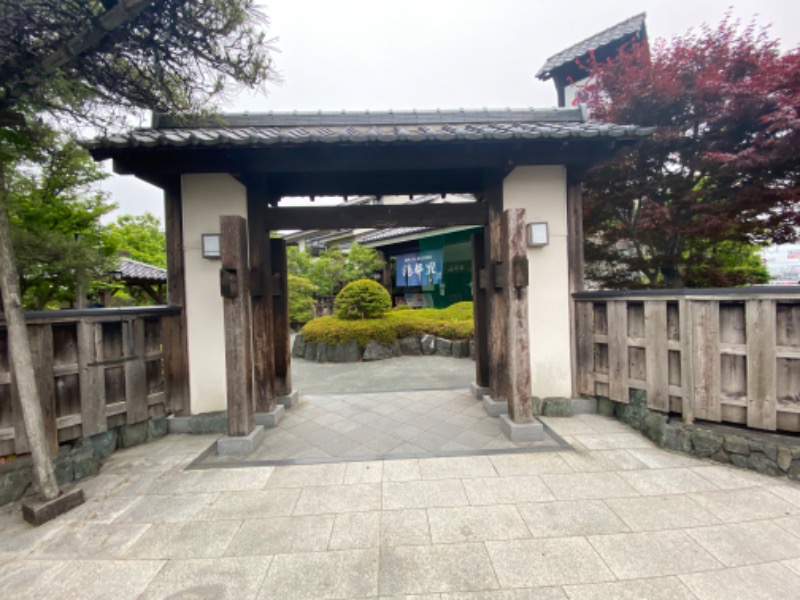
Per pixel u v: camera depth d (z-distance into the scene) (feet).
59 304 17.39
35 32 7.29
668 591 5.61
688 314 10.09
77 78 8.36
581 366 13.52
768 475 8.89
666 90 14.87
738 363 9.45
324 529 7.34
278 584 5.96
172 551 6.79
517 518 7.52
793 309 8.70
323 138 10.12
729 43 15.08
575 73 23.98
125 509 8.18
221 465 10.17
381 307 30.86
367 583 5.94
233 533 7.28
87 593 5.85
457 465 9.88
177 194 12.84
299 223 13.17
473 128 12.07
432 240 38.40
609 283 18.86
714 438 9.65
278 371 15.48
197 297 12.94
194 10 7.53
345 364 26.17
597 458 10.02
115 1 7.18
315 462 10.28
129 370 11.31
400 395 17.03
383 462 10.19
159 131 11.93
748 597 5.46
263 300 13.24
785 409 8.78
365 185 15.55
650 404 11.17
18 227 11.07
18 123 8.60
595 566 6.17
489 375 15.34
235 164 11.52
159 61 8.36
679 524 7.18
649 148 15.71
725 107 14.47
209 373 13.05
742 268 19.93
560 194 13.33
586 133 10.70
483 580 5.94
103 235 15.17
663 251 17.62
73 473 9.36
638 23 22.11
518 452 10.51
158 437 12.35
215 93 9.12
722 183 15.49
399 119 14.34
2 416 8.64
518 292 11.31
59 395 9.59
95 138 10.00
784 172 14.21
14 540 7.15
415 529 7.28
